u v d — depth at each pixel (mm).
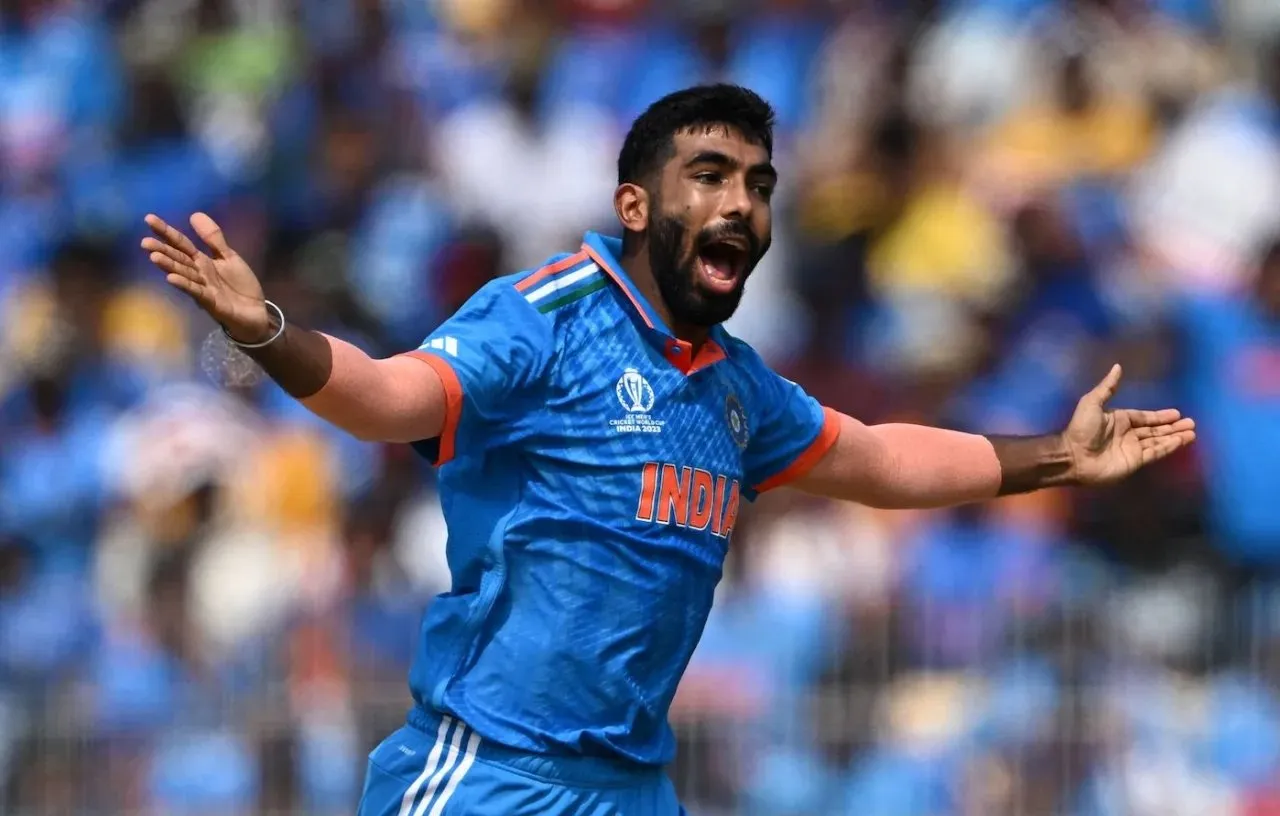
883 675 29922
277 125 47656
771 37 48031
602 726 16344
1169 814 28656
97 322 41969
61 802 30453
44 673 33719
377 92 47844
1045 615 29812
